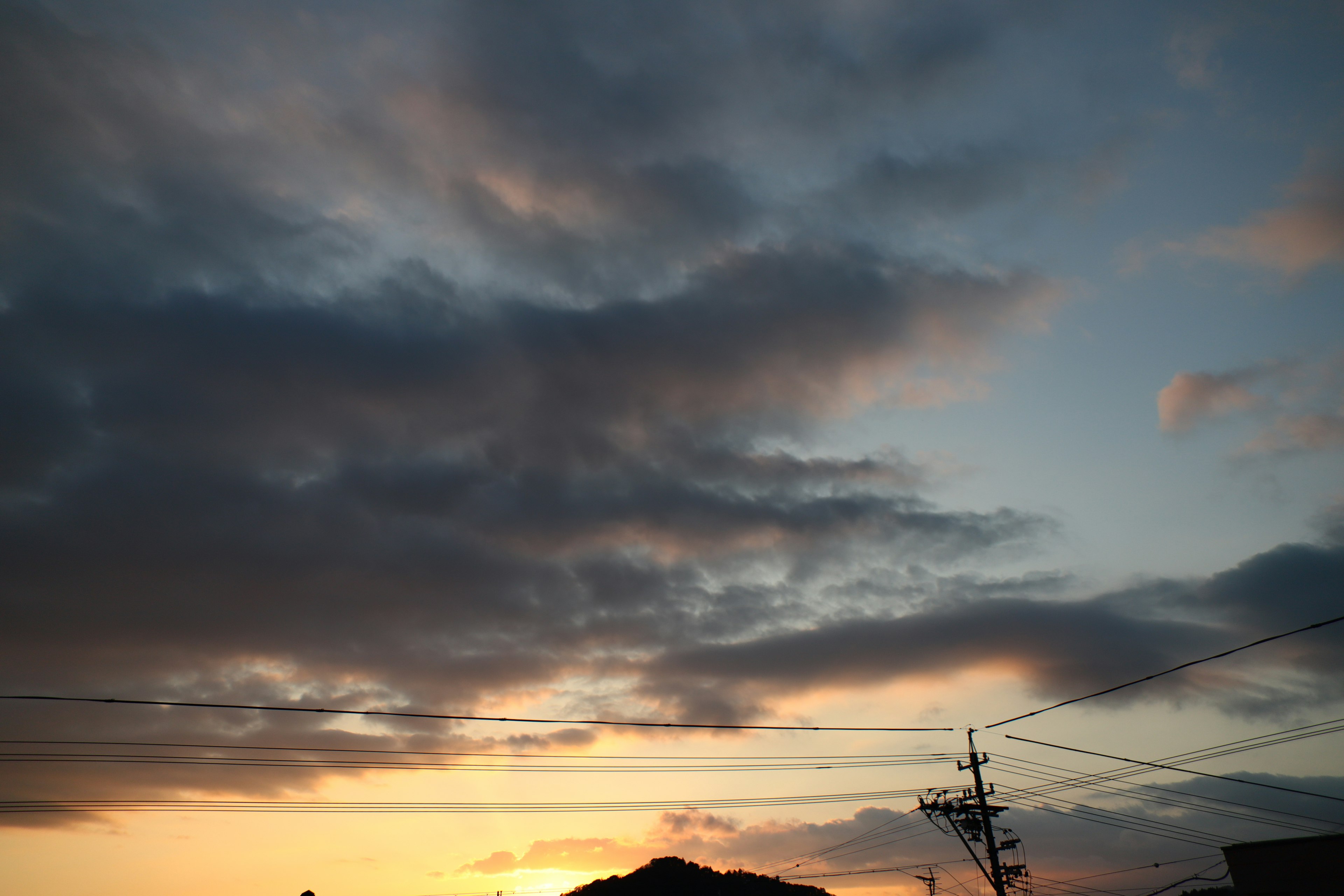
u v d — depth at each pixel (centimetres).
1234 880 3316
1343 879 3023
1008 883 4019
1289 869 3158
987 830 3988
